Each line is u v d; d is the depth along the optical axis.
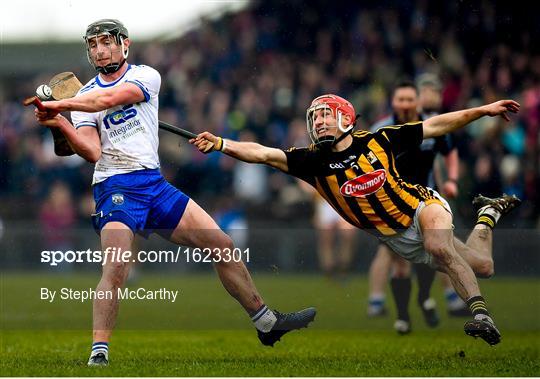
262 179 58.28
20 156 61.97
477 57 58.84
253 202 57.50
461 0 59.91
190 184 57.66
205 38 66.69
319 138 22.00
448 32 60.25
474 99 57.66
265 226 55.44
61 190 60.03
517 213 52.59
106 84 21.58
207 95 63.62
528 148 54.50
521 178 53.53
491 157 53.75
